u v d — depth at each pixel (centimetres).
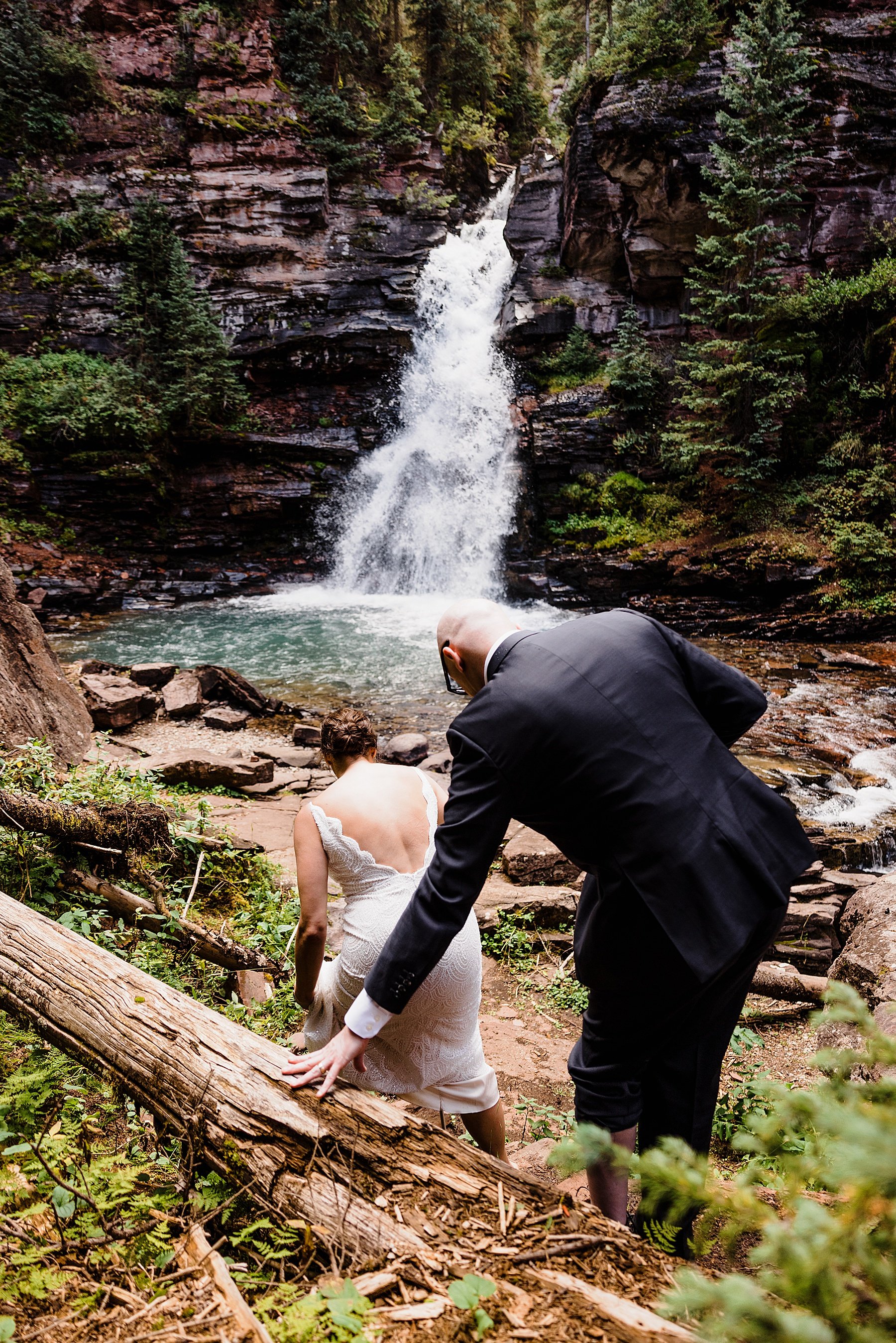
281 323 2405
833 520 1812
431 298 2445
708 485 2023
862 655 1488
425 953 183
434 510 2234
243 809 684
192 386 2200
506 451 2217
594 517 2112
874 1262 70
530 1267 145
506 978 487
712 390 2055
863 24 2066
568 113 2539
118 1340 136
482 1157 174
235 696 1095
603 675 191
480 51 3088
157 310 2269
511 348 2348
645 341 2155
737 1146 89
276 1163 174
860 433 1891
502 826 188
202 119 2425
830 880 630
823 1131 85
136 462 2122
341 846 228
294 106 2552
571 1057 219
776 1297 112
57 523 2102
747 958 193
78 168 2434
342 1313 133
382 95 3059
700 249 1884
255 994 388
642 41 2119
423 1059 226
